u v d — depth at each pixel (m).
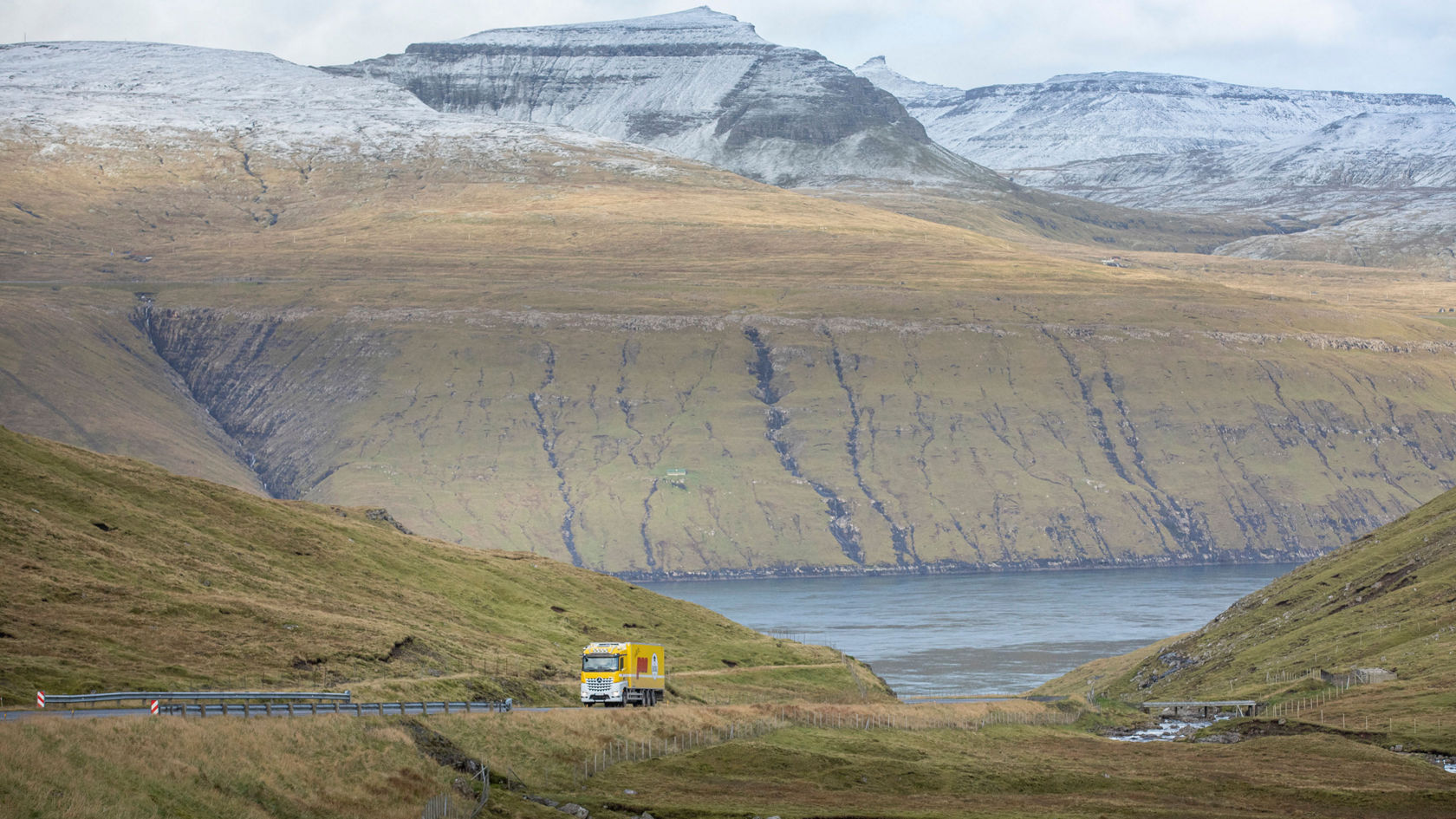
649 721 116.44
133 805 65.44
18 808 60.75
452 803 81.94
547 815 85.56
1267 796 115.38
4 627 102.81
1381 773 126.94
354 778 80.06
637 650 126.12
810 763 114.62
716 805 95.69
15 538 125.00
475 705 107.94
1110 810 106.75
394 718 92.00
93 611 113.31
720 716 125.94
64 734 68.31
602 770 101.81
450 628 153.50
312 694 95.75
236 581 140.38
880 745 127.50
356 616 141.25
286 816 72.50
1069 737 154.88
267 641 119.00
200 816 67.88
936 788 113.31
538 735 103.31
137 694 83.81
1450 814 108.75
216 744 75.06
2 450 151.62
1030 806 107.38
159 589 125.12
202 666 106.69
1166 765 131.62
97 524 140.75
